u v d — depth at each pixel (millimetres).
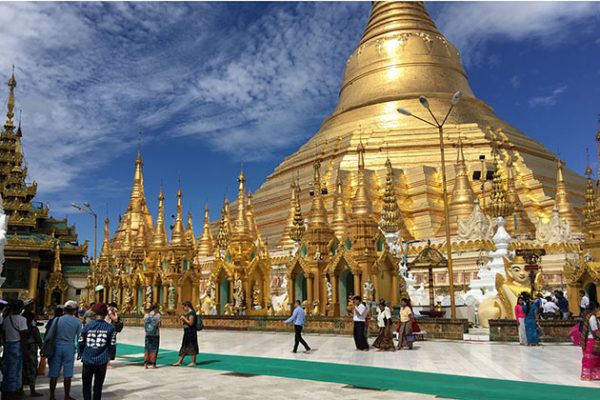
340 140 75562
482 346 25641
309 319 33875
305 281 39656
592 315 16656
